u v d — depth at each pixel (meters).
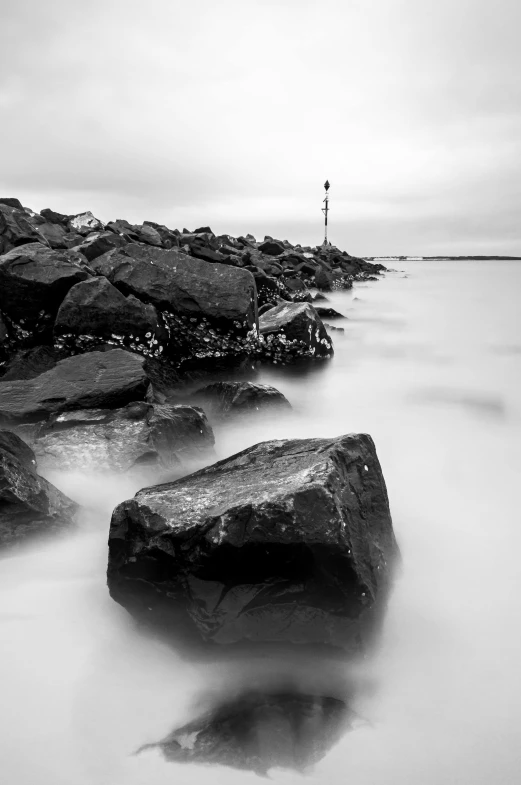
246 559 4.23
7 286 12.73
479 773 3.52
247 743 3.56
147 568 4.41
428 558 5.90
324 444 5.49
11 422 8.56
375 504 5.30
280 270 30.20
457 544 6.21
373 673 4.30
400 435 10.10
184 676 4.23
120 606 4.92
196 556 4.28
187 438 8.24
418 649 4.57
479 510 7.11
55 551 5.77
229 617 4.26
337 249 74.62
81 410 8.67
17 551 5.63
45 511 5.82
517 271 90.44
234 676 4.24
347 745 3.61
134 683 4.16
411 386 13.89
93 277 13.05
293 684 4.20
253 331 13.89
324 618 4.25
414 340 20.94
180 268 14.01
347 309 31.80
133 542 4.48
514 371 15.85
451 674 4.32
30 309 12.94
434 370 15.88
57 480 7.00
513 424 10.73
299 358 14.61
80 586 5.22
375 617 4.42
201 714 3.89
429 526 6.61
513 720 3.91
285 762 3.47
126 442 7.58
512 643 4.66
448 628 4.82
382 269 88.50
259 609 4.27
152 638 4.52
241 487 4.76
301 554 4.19
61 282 12.81
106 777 3.43
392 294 42.84
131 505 4.65
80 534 6.05
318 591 4.23
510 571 5.71
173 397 10.96
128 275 13.75
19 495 5.66
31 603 4.97
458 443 9.66
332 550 4.15
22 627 4.67
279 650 4.31
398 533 6.37
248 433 9.87
